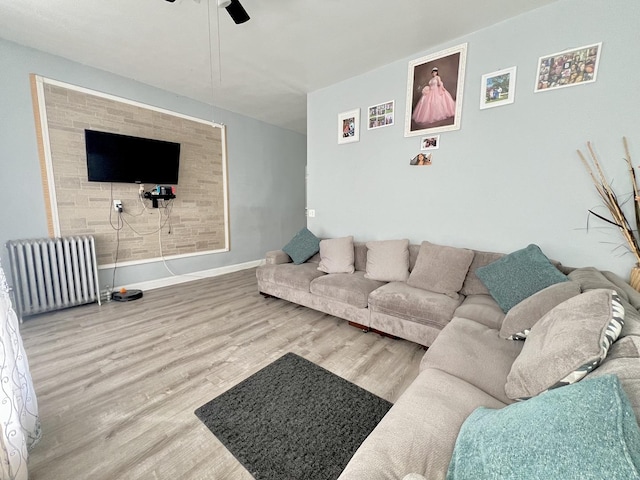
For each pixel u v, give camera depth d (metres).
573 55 1.87
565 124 1.94
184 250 3.88
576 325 0.91
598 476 0.46
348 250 2.92
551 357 0.88
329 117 3.34
